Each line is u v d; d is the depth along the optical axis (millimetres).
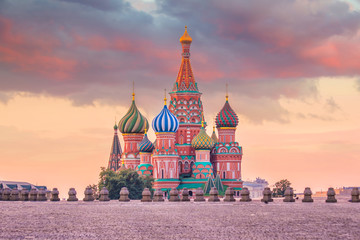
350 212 58500
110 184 180500
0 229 45312
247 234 42062
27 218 53719
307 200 78312
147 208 66500
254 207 66688
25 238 40656
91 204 75938
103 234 42531
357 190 76750
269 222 49219
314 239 39656
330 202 76312
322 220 50531
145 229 45156
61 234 42594
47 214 57969
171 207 68062
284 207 66188
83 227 46594
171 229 45062
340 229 44500
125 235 42000
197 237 40906
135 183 185750
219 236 41250
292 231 43469
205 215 56000
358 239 39594
